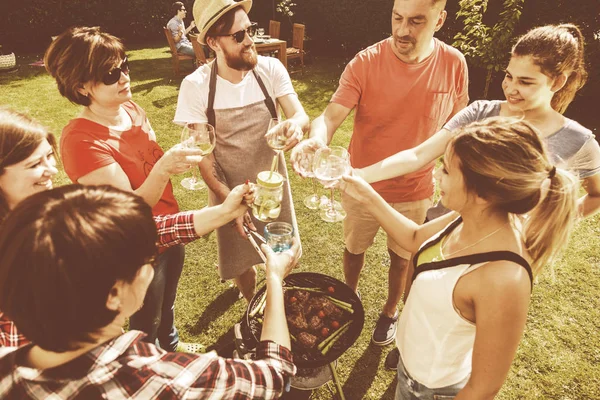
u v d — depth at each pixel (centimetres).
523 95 181
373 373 274
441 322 138
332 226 415
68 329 72
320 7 961
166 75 879
